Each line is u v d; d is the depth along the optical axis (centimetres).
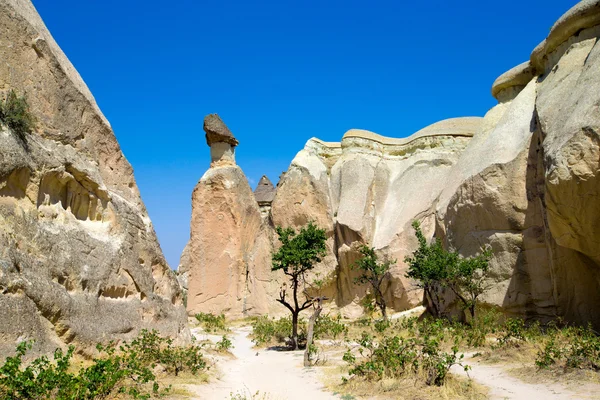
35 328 948
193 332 2675
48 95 1212
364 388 1067
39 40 1197
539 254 2000
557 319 1845
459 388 1000
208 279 3656
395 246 3219
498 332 1817
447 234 2484
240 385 1225
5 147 1007
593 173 1432
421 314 2748
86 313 1132
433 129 3728
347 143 3922
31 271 991
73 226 1204
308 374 1377
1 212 977
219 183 3794
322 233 2397
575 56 2034
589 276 1784
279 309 3541
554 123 1709
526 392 965
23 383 705
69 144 1267
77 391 738
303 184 3762
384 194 3653
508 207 2116
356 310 3303
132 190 1588
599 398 870
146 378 916
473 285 2028
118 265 1320
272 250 3709
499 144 2344
